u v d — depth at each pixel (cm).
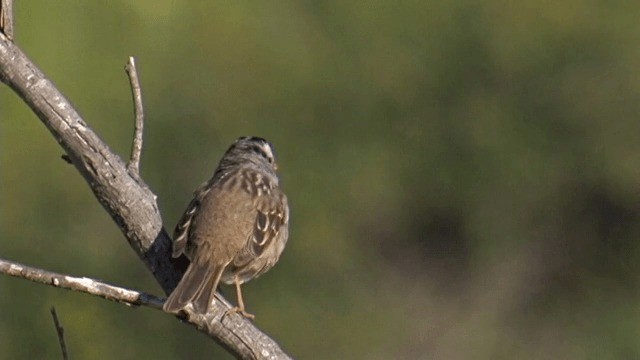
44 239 1788
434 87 1997
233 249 691
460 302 2073
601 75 2011
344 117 1967
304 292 1934
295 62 1931
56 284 592
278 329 1909
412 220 2033
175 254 631
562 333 2108
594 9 1983
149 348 1714
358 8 1958
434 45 1981
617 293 2109
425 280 2045
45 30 1761
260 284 1922
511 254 2084
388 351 2009
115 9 1800
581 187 2056
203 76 1891
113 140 1812
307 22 1950
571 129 2034
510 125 2020
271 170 792
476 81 2009
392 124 1994
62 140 620
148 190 635
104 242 1802
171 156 1891
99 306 1702
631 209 2083
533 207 2062
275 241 729
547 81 2014
